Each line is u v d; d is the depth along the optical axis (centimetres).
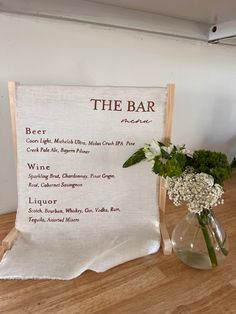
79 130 66
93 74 81
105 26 78
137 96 65
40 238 69
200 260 62
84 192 69
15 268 60
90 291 56
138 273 62
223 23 90
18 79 72
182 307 53
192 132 110
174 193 56
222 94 112
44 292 56
